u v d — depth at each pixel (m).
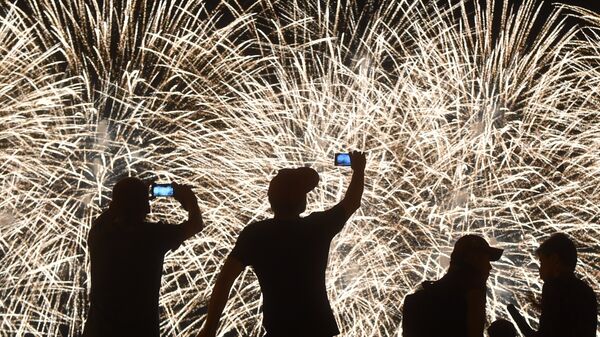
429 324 4.27
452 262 4.38
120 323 4.32
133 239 4.41
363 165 4.45
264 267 4.00
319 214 4.16
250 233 4.05
